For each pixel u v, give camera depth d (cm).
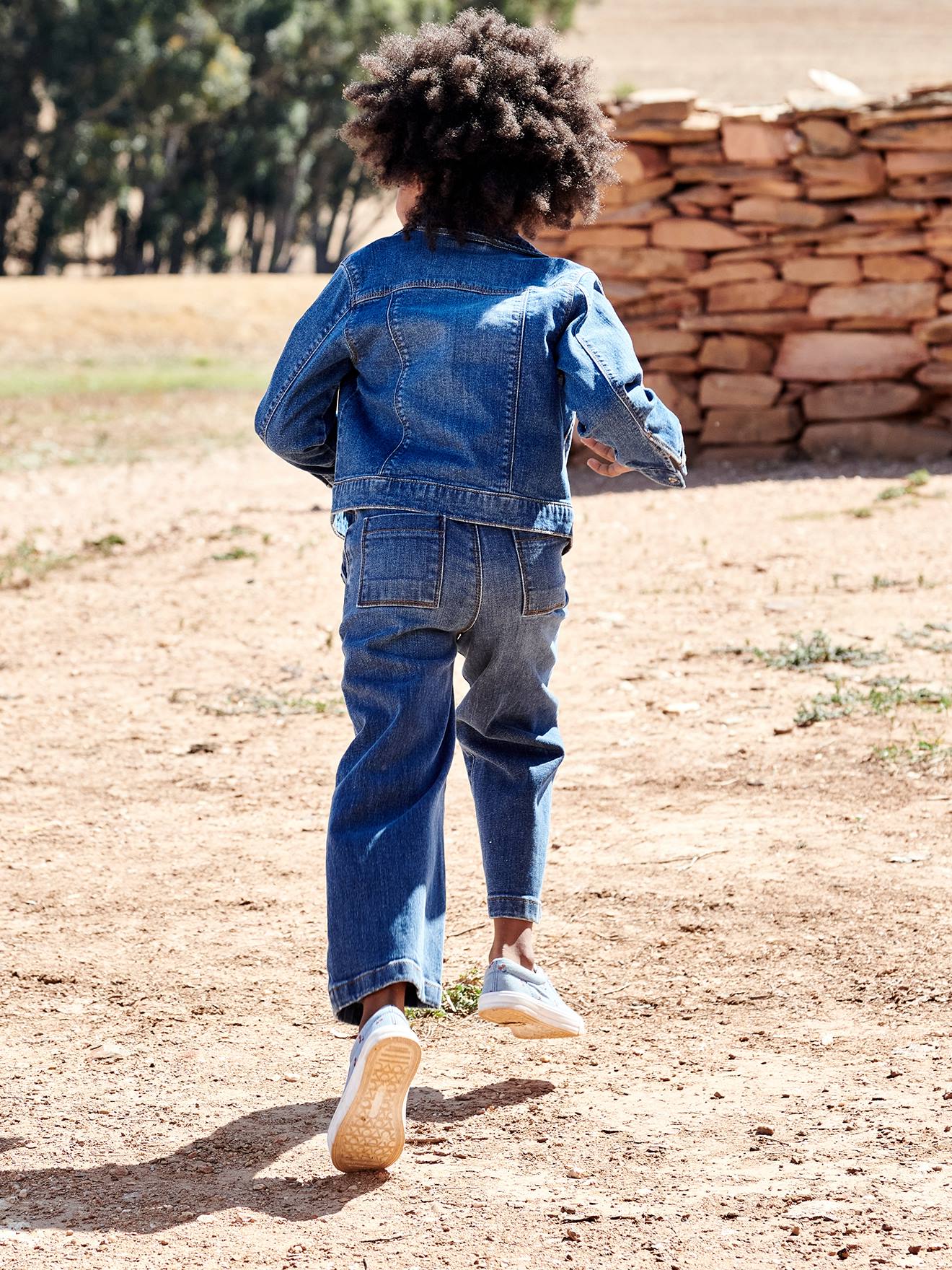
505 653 290
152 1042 335
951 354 1062
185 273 6156
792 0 12169
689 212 1118
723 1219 245
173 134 5238
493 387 280
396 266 290
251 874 435
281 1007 352
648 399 275
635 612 711
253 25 5172
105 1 4600
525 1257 237
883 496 937
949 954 348
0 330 2469
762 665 611
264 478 1238
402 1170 271
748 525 892
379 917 266
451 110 287
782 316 1101
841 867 406
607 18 11762
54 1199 263
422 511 276
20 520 1047
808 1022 326
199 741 561
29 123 4984
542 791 307
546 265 292
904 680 568
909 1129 271
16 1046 335
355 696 284
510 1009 286
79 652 691
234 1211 257
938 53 10044
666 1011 338
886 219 1061
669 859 423
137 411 1755
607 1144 277
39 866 445
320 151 5653
